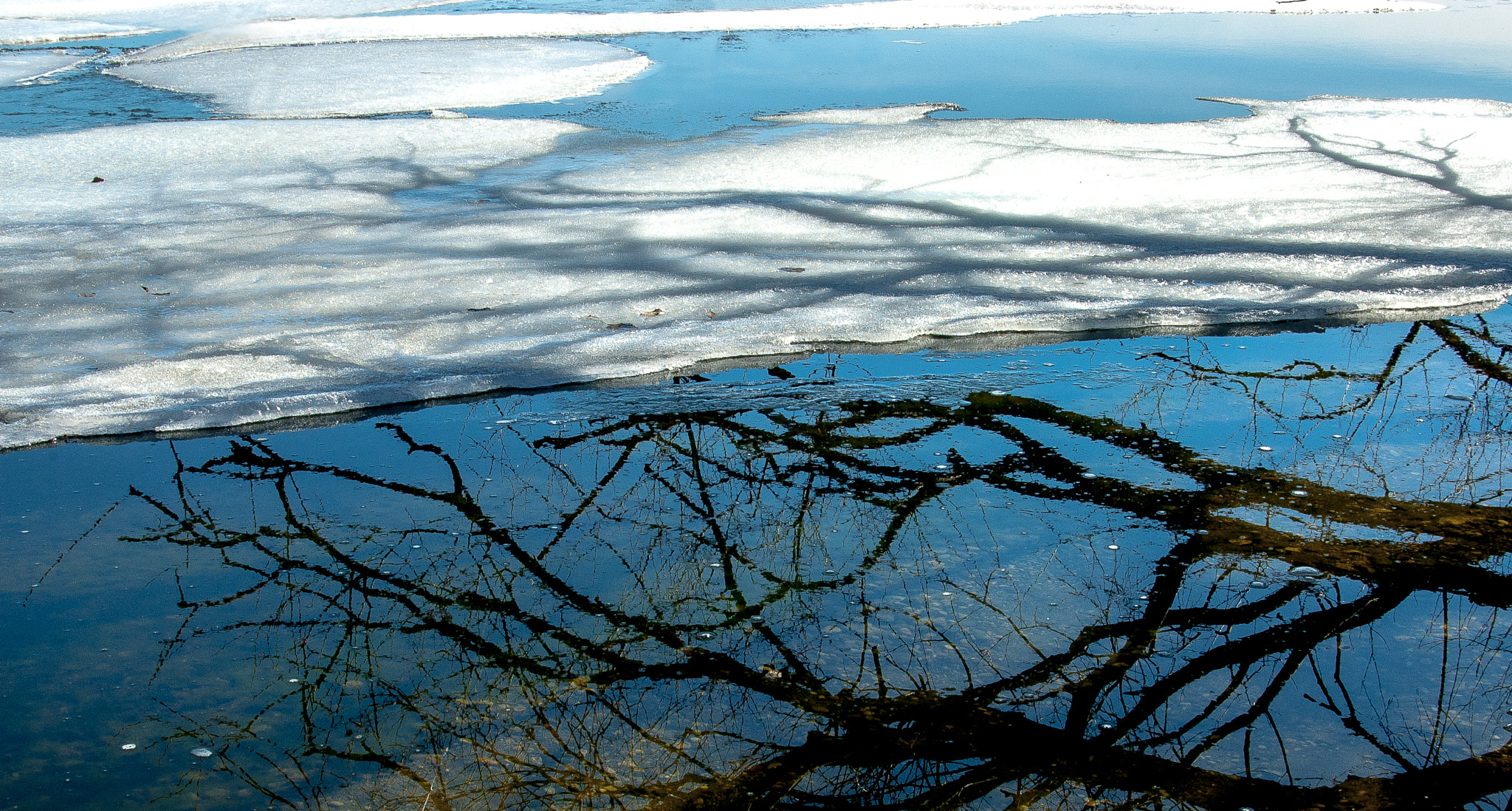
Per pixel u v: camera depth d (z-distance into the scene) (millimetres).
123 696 2607
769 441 3979
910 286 5570
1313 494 3545
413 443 3965
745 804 2258
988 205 7168
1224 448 3879
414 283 5719
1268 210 6906
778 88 12180
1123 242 6277
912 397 4328
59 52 15180
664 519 3426
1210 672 2691
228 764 2375
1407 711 2553
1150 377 4492
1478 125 9359
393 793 2283
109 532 3354
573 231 6672
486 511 3480
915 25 17516
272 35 16594
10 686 2635
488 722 2520
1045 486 3615
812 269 5871
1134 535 3311
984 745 2449
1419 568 3129
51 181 8102
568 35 16688
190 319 5199
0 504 3508
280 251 6309
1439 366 4559
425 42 15891
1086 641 2814
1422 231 6363
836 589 3051
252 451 3900
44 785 2305
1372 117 9781
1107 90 11711
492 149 9195
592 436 4016
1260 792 2295
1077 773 2355
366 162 8711
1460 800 2262
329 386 4363
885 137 9258
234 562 3189
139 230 6770
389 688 2637
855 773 2355
